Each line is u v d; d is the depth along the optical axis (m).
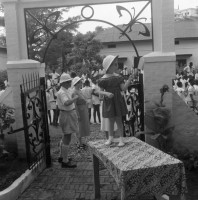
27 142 5.16
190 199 4.32
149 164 3.46
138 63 6.36
